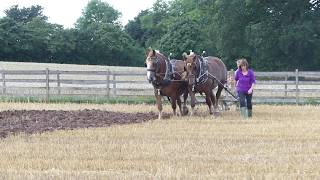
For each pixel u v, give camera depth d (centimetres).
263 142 1362
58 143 1348
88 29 8650
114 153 1196
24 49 7788
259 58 5553
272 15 5347
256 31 5231
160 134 1505
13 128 1645
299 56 5272
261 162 1092
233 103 2453
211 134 1504
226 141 1379
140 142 1359
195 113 2119
